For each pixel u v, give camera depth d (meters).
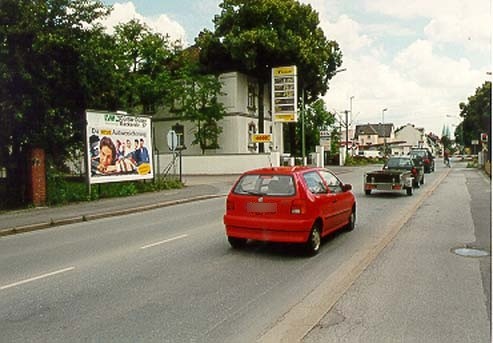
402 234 10.50
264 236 8.60
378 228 11.38
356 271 7.29
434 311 5.43
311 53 41.19
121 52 38.44
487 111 53.59
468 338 4.65
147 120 21.59
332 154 59.97
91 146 18.44
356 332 4.82
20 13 16.36
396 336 4.71
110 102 20.89
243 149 43.53
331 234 10.63
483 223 11.89
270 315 5.39
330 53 45.69
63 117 18.19
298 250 9.02
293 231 8.36
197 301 5.93
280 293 6.25
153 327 5.07
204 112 41.50
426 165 37.19
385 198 18.48
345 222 10.63
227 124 43.19
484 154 39.84
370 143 130.00
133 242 10.07
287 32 40.31
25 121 16.78
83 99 18.72
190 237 10.51
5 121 16.36
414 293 6.13
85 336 4.86
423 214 13.73
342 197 10.35
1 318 5.44
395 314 5.34
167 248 9.33
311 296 6.09
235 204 9.02
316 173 9.78
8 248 9.82
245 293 6.26
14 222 12.73
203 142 43.44
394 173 19.23
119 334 4.89
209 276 7.14
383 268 7.46
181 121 45.16
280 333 4.84
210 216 14.05
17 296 6.28
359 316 5.30
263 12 39.91
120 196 19.33
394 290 6.27
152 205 16.52
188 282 6.82
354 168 48.81
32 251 9.41
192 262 8.09
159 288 6.53
